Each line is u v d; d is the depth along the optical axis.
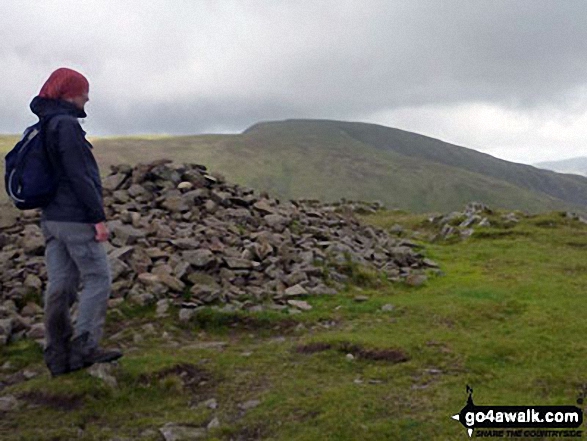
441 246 9.87
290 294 5.58
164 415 3.18
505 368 3.64
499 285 6.35
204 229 6.47
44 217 3.45
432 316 5.00
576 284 6.32
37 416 3.12
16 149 3.38
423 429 2.78
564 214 12.50
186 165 7.95
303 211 8.89
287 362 3.91
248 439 2.86
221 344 4.38
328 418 2.91
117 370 3.57
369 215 15.73
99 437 2.90
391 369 3.66
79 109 3.46
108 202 6.84
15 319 4.43
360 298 5.62
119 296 4.95
